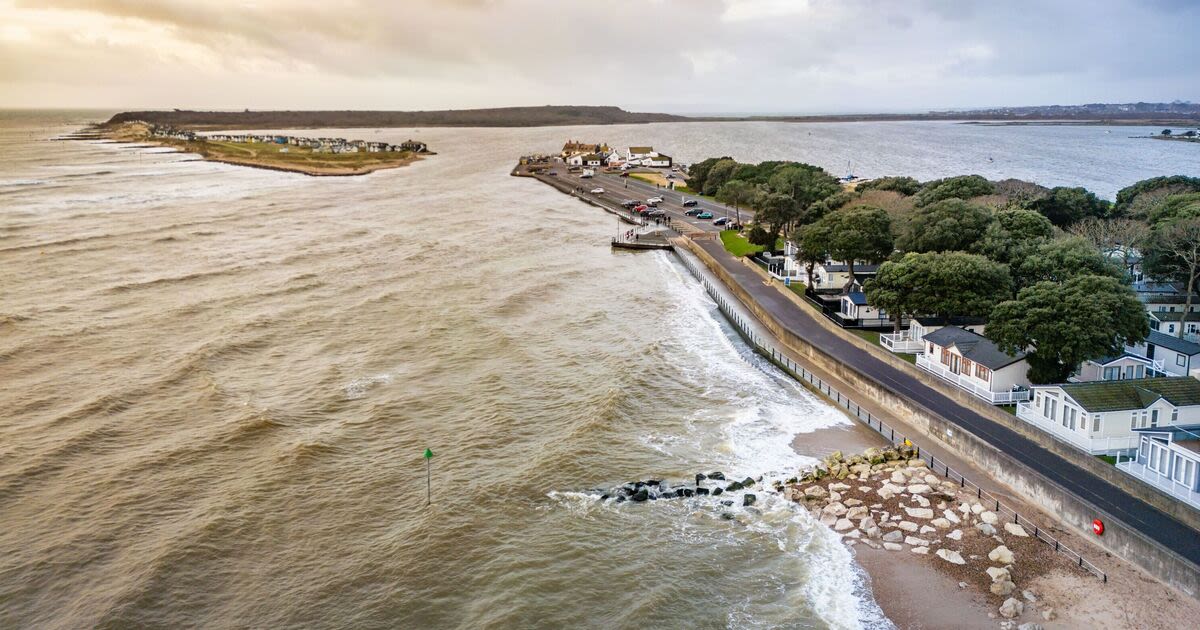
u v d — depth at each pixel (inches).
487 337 3513.8
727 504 2146.9
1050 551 1875.0
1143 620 1630.2
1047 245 3341.5
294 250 5423.2
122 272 4650.6
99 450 2374.5
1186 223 3339.1
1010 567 1824.6
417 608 1710.1
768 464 2385.6
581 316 3927.2
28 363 3083.2
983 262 3125.0
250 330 3535.9
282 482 2212.1
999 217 3996.1
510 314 3917.3
